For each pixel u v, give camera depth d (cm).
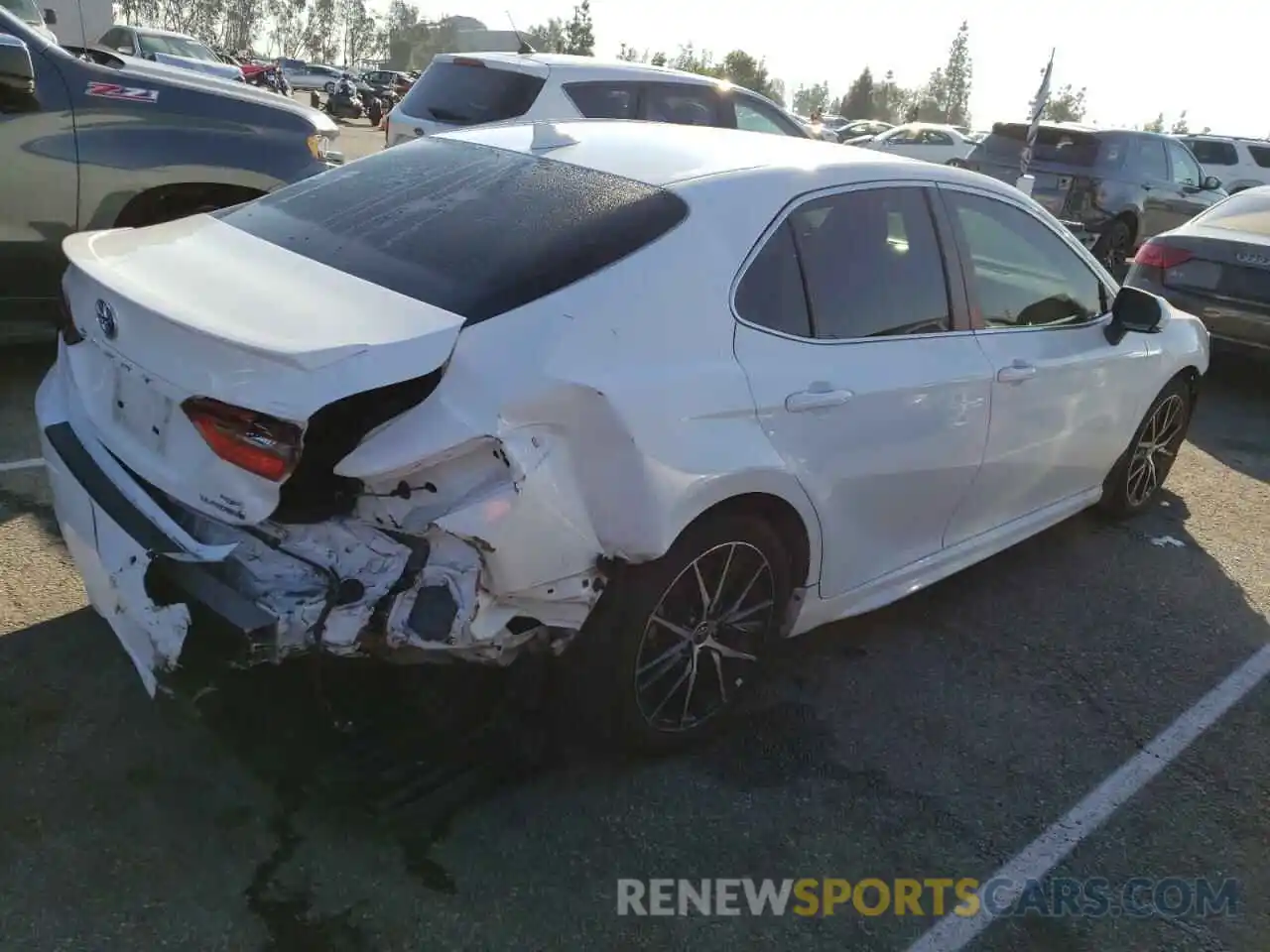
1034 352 393
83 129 524
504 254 277
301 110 609
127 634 250
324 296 263
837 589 344
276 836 266
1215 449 646
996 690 365
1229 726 357
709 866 273
